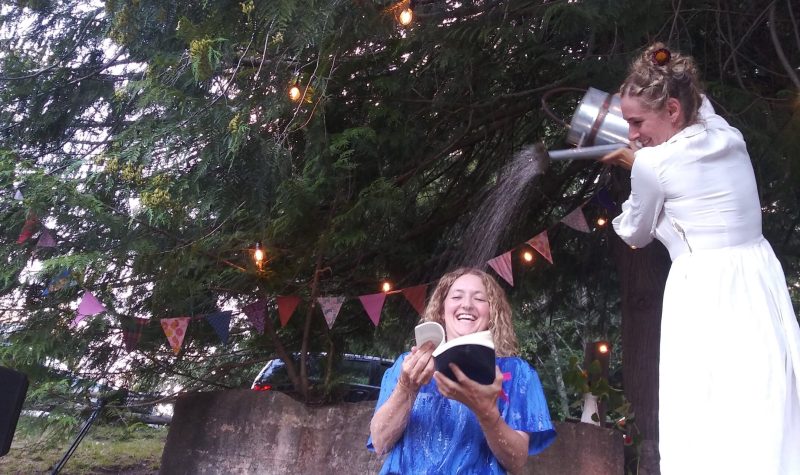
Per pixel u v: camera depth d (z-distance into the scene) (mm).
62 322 4984
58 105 5938
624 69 5016
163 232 4652
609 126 2383
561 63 5586
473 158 6695
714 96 5086
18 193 4371
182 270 4812
